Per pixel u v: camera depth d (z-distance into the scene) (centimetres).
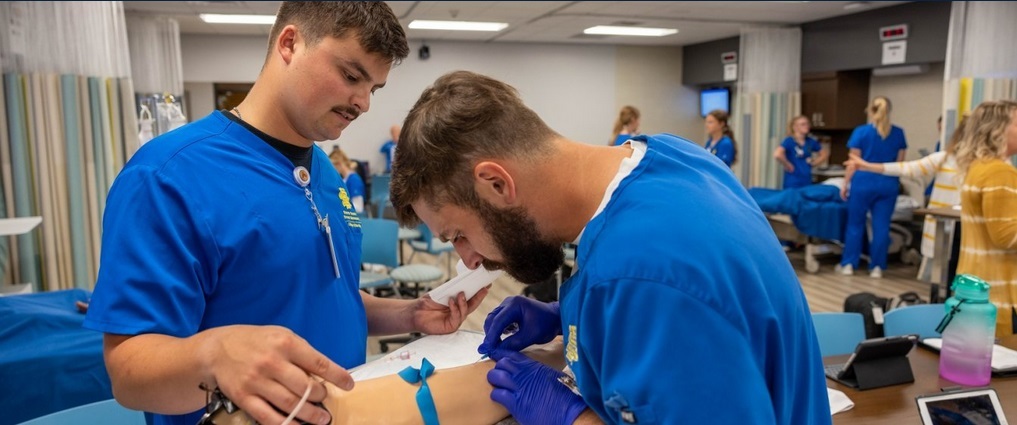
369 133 904
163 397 77
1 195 350
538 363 87
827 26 716
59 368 192
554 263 80
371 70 101
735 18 704
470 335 114
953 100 498
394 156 80
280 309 100
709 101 951
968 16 486
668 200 66
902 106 695
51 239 363
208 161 96
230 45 843
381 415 82
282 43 102
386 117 905
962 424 129
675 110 999
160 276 86
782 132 754
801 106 777
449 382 88
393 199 81
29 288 305
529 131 72
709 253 62
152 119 347
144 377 77
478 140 71
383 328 126
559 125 958
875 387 148
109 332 84
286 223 101
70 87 364
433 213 78
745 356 60
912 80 680
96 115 379
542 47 938
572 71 953
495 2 598
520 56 934
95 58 379
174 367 74
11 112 347
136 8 612
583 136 969
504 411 88
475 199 74
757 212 76
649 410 59
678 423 59
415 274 389
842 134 771
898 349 150
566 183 73
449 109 73
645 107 988
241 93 867
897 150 543
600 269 63
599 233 67
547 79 946
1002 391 146
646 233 62
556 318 99
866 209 542
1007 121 245
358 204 491
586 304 64
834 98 725
